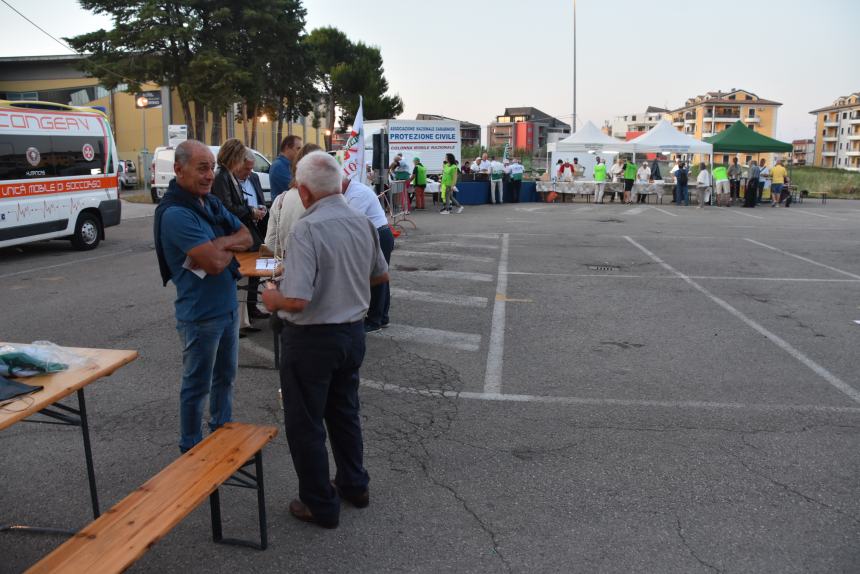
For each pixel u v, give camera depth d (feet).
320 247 10.20
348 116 162.09
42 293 29.22
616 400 16.89
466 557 10.35
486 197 82.38
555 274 33.78
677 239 47.62
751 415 15.93
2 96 131.44
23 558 10.28
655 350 21.11
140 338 22.21
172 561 10.20
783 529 11.11
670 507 11.80
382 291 22.89
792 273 34.47
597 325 24.06
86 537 8.07
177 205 11.55
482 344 21.67
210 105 98.37
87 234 41.93
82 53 101.19
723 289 30.37
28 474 12.93
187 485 9.17
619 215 67.31
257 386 17.78
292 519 11.45
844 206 86.99
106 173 43.24
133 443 14.30
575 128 125.70
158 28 94.38
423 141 84.02
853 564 10.18
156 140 127.54
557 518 11.44
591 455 13.83
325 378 10.69
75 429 14.94
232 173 20.08
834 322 24.61
